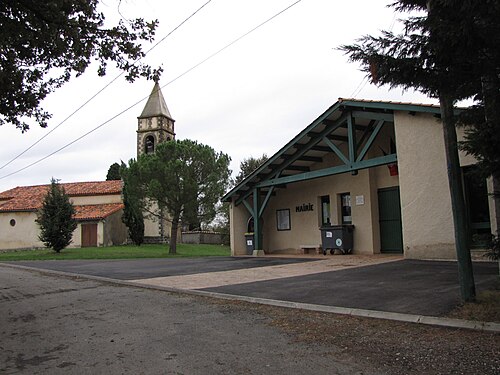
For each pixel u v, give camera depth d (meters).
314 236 18.81
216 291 8.92
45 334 6.18
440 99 6.05
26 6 7.66
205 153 25.05
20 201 38.41
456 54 4.86
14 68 9.08
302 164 19.17
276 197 20.67
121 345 5.43
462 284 6.30
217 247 37.19
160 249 31.53
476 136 4.99
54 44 8.63
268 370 4.38
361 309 6.55
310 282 9.39
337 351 4.87
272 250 20.66
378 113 13.70
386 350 4.81
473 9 4.37
